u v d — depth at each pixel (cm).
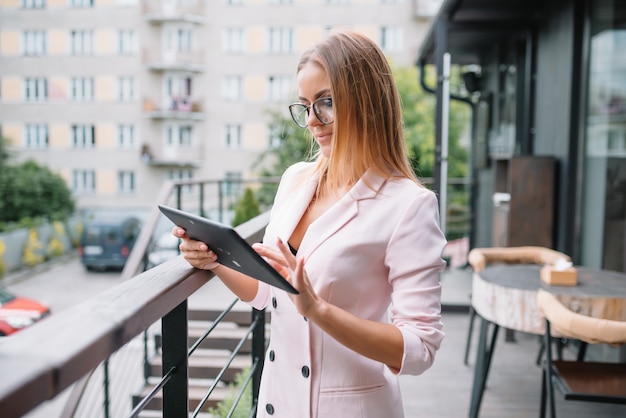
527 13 481
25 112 2416
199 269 109
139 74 2358
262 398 115
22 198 2044
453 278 548
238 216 640
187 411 106
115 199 2427
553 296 206
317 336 104
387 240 100
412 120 1842
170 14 2281
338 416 103
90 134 2412
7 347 60
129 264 398
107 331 68
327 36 108
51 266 1789
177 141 2389
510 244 412
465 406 272
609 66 353
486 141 706
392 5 2212
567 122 394
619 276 256
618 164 341
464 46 673
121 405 415
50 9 2359
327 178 112
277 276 85
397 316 98
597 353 338
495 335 243
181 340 104
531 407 271
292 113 115
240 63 2309
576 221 395
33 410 54
